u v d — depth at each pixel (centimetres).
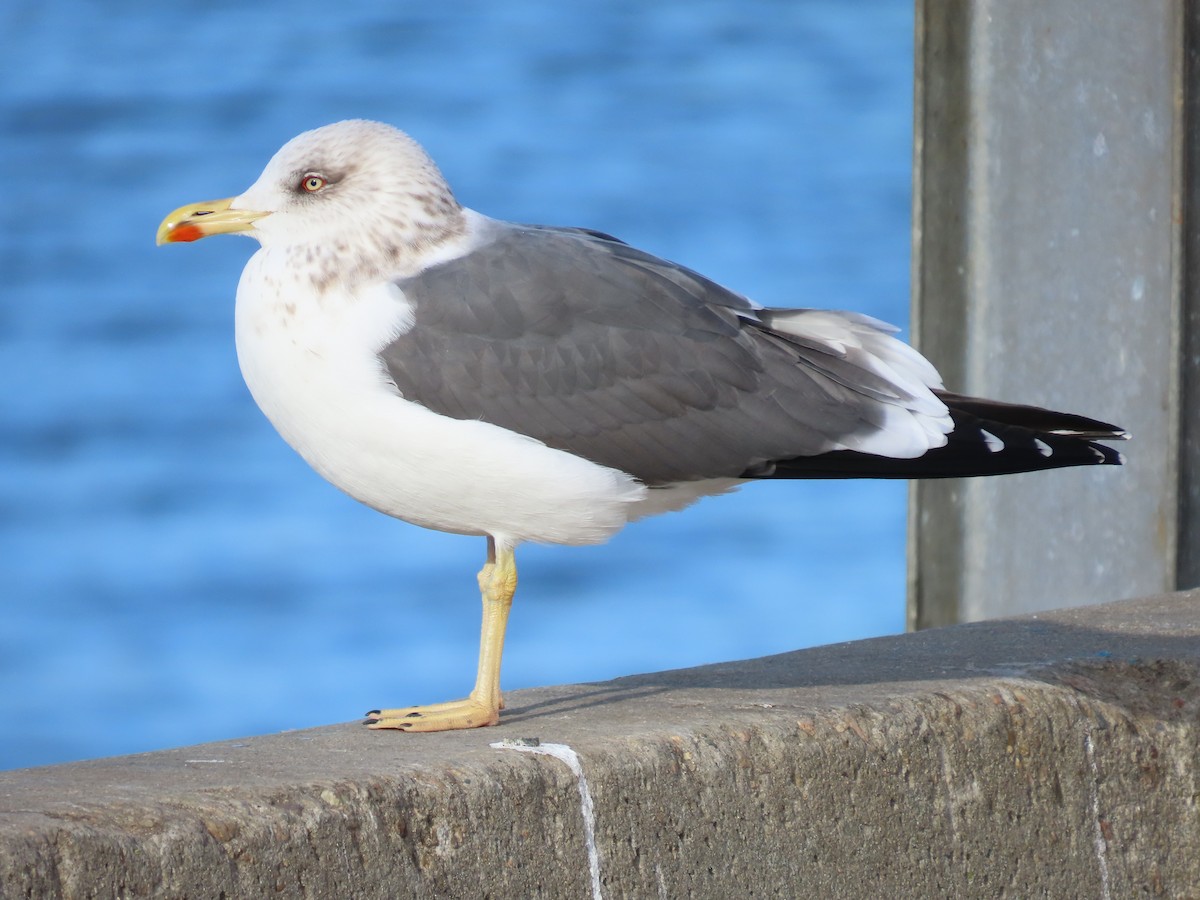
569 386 942
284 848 695
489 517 941
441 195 959
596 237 1009
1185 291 1320
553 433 942
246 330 939
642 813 802
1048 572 1373
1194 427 1332
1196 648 1042
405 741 835
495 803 760
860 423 969
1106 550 1356
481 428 907
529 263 954
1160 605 1183
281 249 941
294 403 931
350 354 916
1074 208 1347
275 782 723
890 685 945
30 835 637
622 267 973
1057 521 1367
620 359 948
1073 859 951
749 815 834
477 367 927
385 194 940
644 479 967
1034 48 1347
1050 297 1358
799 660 1031
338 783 725
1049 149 1350
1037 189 1356
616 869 792
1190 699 1002
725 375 962
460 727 881
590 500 934
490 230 978
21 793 701
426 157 962
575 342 945
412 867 732
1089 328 1349
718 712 877
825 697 914
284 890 693
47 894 632
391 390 916
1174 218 1316
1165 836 988
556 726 852
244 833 686
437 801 745
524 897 764
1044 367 1364
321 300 923
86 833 650
